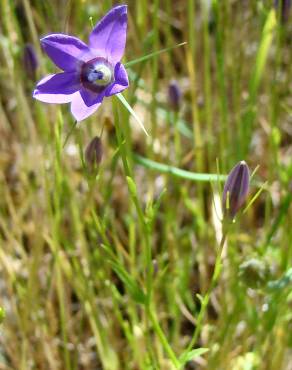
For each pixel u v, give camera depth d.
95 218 0.21
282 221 0.25
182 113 0.36
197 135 0.29
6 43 0.30
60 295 0.25
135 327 0.26
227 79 0.33
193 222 0.33
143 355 0.26
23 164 0.30
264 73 0.35
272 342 0.26
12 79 0.31
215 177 0.26
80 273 0.26
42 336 0.28
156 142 0.34
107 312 0.28
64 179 0.26
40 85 0.16
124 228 0.34
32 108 0.33
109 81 0.16
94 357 0.32
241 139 0.27
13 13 0.27
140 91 0.38
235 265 0.25
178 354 0.28
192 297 0.33
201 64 0.37
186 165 0.36
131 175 0.19
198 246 0.32
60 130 0.21
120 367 0.30
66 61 0.16
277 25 0.24
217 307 0.31
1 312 0.18
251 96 0.25
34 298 0.28
